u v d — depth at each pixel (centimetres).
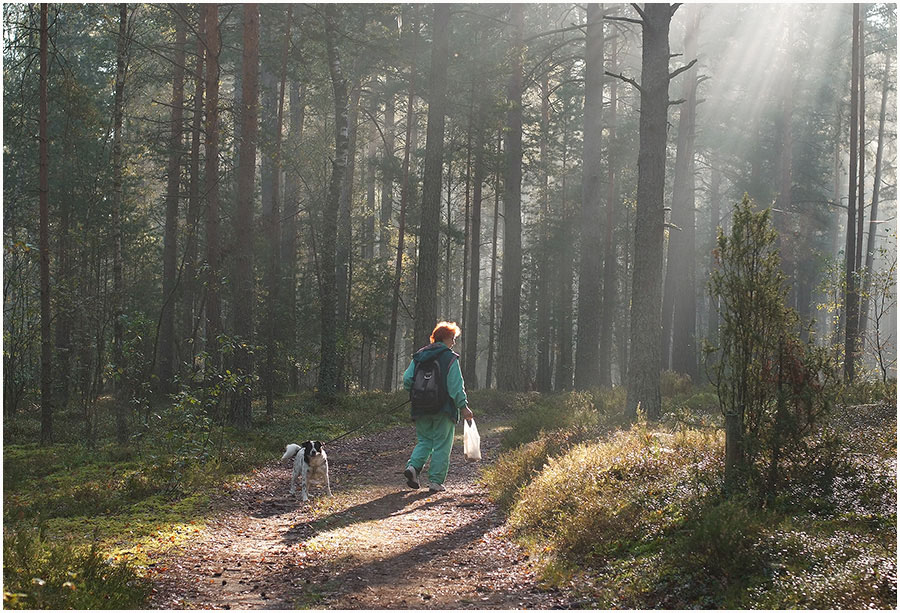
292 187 3334
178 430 1140
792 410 691
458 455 1297
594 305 2403
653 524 633
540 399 2192
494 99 2748
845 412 992
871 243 3403
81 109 1898
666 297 2616
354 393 2822
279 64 2595
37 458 1191
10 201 2188
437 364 964
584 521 649
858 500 626
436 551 673
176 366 2452
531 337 4541
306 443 944
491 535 725
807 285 4219
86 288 2330
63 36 2509
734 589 491
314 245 3225
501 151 3322
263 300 2583
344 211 3503
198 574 601
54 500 880
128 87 2728
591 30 2452
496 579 587
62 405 2127
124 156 2353
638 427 1014
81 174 2347
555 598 534
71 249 2311
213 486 990
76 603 490
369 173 4478
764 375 682
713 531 541
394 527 775
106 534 730
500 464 1012
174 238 2502
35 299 1883
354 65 3288
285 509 885
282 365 2522
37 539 660
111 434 1545
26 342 1767
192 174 2298
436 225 2184
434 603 530
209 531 758
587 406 1633
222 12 2958
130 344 1395
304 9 2494
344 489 1007
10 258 1739
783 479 666
